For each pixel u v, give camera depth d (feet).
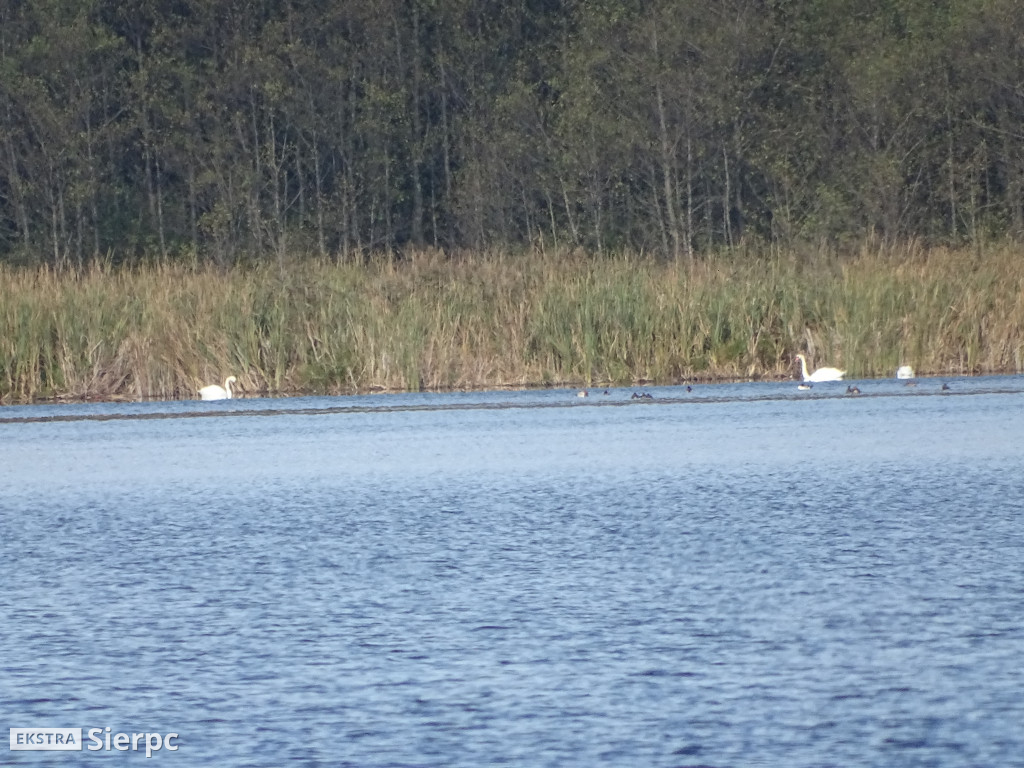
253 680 157.17
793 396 386.73
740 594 188.24
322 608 185.88
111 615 184.44
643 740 138.10
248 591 195.83
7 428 363.35
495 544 222.89
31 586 201.26
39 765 135.64
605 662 160.45
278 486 281.74
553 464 300.40
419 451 320.70
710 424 349.82
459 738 139.64
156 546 227.40
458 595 191.01
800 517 239.30
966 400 373.81
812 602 183.01
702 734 139.54
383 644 168.76
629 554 213.46
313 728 143.02
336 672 159.12
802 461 297.74
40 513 258.57
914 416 353.51
